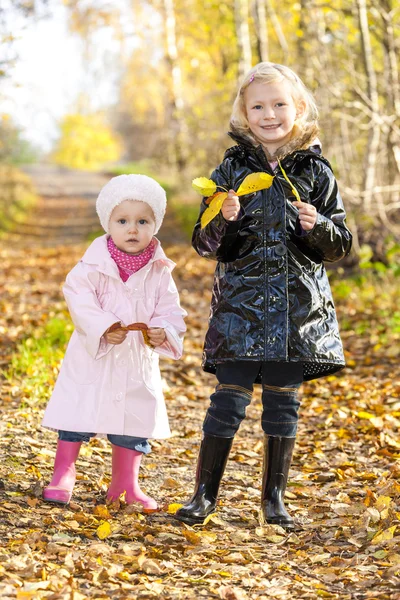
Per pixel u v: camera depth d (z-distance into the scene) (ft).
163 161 111.34
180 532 10.61
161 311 11.77
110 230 11.60
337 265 36.55
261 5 43.19
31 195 113.91
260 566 9.57
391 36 33.14
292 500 12.31
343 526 10.93
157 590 8.77
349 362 22.82
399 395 19.08
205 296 35.83
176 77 83.30
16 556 9.37
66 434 11.64
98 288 11.57
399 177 35.88
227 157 11.37
